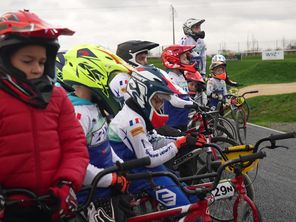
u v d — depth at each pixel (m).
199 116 6.33
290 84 25.00
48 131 2.34
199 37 9.94
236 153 3.53
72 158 2.42
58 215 2.30
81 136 2.50
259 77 29.50
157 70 3.59
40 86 2.29
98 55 3.32
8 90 2.24
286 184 6.10
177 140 3.58
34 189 2.31
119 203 3.18
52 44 2.32
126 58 6.08
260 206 5.25
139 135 3.38
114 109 3.44
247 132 10.38
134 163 2.55
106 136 3.17
